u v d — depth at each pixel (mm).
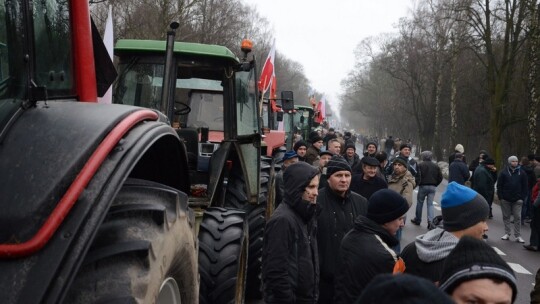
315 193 3609
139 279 1538
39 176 1443
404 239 10219
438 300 974
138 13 19250
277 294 3385
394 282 1011
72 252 1358
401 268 3010
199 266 4055
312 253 3713
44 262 1331
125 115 1752
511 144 30391
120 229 1630
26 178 1440
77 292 1454
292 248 3459
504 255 9547
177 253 1887
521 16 25719
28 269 1320
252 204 5789
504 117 27172
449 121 40812
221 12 27922
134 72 5195
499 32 30359
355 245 3256
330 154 7312
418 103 42156
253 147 5820
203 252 4117
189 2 21609
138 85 5172
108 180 1516
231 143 5277
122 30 18516
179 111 6027
